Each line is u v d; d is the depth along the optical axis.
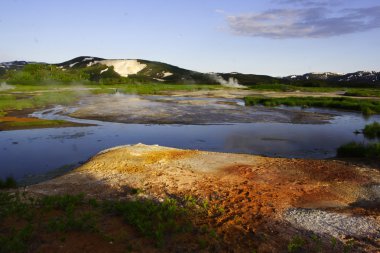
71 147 20.69
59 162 17.20
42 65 116.31
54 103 46.78
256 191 11.71
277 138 23.69
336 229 8.56
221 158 16.16
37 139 22.86
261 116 34.66
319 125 29.70
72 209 9.11
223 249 7.48
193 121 31.42
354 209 9.99
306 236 8.23
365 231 8.41
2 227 7.95
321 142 22.36
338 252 7.43
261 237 8.11
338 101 46.88
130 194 11.45
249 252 7.38
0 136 23.67
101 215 8.99
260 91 85.31
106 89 75.38
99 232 7.77
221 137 24.05
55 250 6.90
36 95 57.66
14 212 8.88
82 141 22.47
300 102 46.91
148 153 16.67
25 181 14.05
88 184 12.53
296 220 9.18
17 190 11.66
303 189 11.95
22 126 27.09
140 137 24.08
